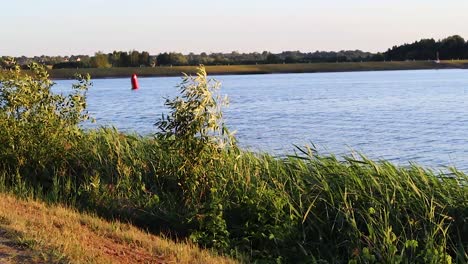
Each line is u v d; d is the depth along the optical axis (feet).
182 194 37.55
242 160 39.01
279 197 34.99
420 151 79.46
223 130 38.06
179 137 36.96
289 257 31.76
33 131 42.88
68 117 45.32
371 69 574.56
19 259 22.33
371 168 36.55
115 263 24.43
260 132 100.07
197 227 34.45
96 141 45.52
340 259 31.35
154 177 40.16
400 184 34.55
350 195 34.12
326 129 104.37
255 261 30.25
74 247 24.32
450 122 114.42
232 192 36.55
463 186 34.17
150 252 27.66
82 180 41.50
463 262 29.50
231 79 459.73
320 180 35.81
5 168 42.16
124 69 481.46
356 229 31.37
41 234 25.29
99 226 30.63
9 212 28.76
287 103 175.63
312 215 33.86
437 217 32.24
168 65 526.16
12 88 43.70
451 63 576.61
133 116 129.29
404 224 32.24
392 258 28.84
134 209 36.94
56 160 42.80
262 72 540.11
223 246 32.37
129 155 42.14
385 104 165.27
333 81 371.15
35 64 45.73
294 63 584.40
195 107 36.63
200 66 37.37
